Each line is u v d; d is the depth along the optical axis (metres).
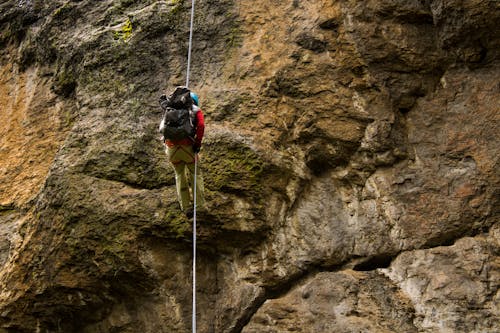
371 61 8.03
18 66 10.30
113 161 7.97
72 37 9.32
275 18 8.45
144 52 8.59
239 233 7.63
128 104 8.33
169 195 7.72
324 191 7.79
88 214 7.74
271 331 7.20
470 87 7.85
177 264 7.74
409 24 8.12
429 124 7.84
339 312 7.13
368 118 7.85
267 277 7.54
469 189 7.42
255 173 7.64
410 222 7.45
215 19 8.57
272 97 8.00
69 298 7.80
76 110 9.22
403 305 7.07
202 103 8.09
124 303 7.88
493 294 6.87
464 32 7.74
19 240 8.23
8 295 7.87
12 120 9.84
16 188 9.05
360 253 7.45
